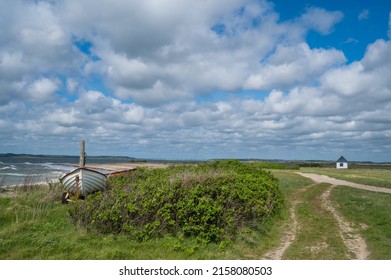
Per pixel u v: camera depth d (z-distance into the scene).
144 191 13.56
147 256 9.96
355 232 14.00
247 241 11.77
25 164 94.50
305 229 14.52
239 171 23.70
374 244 12.19
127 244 10.91
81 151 21.67
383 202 21.27
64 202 19.25
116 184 18.92
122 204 12.60
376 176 47.66
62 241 10.94
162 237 11.66
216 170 22.00
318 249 11.61
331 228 14.71
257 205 14.17
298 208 19.55
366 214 17.47
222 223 12.02
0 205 17.12
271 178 25.25
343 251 11.33
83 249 10.39
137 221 12.06
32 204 17.83
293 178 39.62
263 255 10.90
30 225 12.93
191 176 15.67
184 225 11.96
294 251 11.33
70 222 13.44
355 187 32.03
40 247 10.41
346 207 19.84
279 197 19.22
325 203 21.64
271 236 13.13
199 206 11.91
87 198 14.65
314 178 42.31
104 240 11.22
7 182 33.62
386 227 14.46
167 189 13.25
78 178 19.97
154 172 21.92
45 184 23.55
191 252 10.24
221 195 13.59
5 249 10.23
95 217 12.42
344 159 85.25
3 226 13.30
